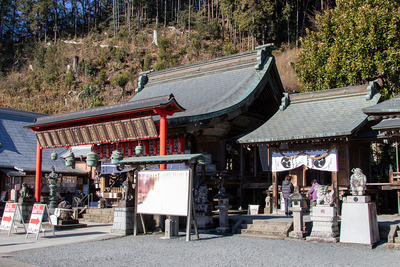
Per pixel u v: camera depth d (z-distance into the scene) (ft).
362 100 55.57
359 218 33.99
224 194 43.68
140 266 25.21
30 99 193.47
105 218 57.52
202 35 230.07
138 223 41.83
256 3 181.06
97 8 328.29
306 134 48.91
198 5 302.25
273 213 55.11
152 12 296.30
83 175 85.15
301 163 52.44
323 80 84.69
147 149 61.26
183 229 44.93
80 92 196.03
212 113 55.01
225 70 74.23
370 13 78.38
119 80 193.16
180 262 26.48
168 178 37.86
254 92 63.87
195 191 45.91
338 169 53.88
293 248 32.48
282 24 205.87
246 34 232.53
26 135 86.02
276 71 70.95
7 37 276.82
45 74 214.48
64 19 305.53
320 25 90.99
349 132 45.70
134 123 48.55
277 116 60.34
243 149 69.56
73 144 57.11
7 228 40.75
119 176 75.82
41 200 62.44
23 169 70.85
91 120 55.06
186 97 69.31
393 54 75.20
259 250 31.37
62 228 45.96
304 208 39.93
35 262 26.71
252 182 68.33
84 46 239.50
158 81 84.89
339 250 31.48
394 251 31.07
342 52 81.71
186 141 61.52
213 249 31.83
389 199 66.33
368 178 59.82
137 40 233.76
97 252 30.60
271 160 58.65
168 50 215.92
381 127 46.26
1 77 215.31
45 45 265.34
